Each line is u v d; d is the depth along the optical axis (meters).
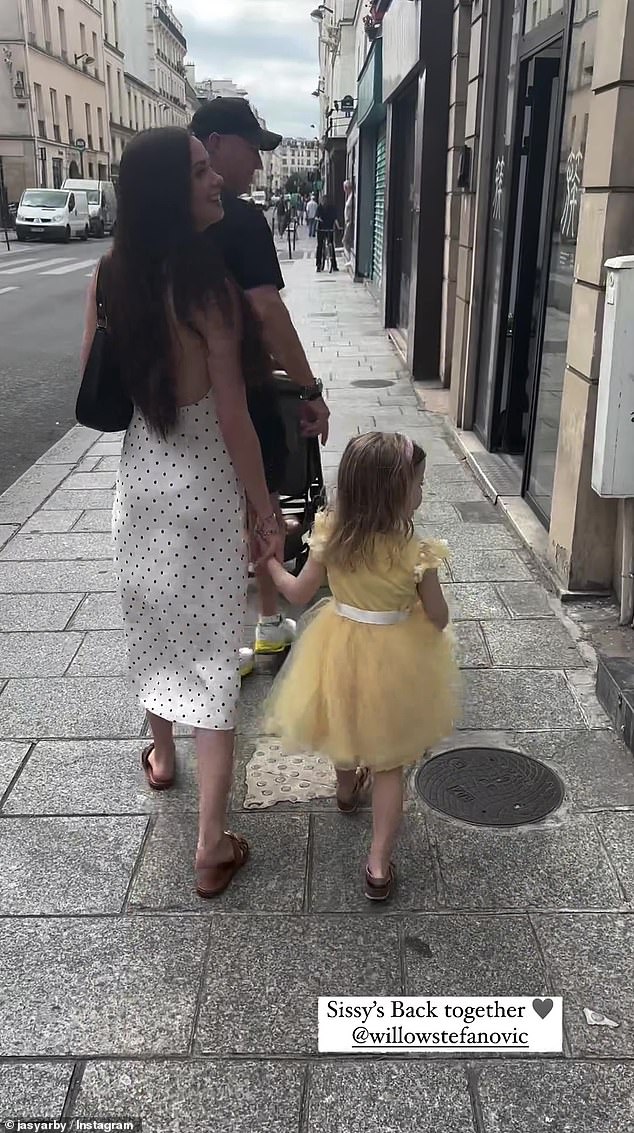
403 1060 2.08
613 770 3.13
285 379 3.94
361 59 21.73
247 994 2.27
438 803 2.97
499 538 5.24
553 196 4.95
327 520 2.55
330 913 2.52
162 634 2.56
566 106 4.67
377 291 17.28
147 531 2.50
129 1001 2.25
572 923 2.47
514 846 2.77
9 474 6.80
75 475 6.69
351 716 2.48
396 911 2.52
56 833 2.85
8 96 46.47
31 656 3.95
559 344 4.90
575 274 4.21
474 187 6.95
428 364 9.63
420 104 8.95
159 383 2.28
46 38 49.16
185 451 2.42
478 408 7.26
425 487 6.21
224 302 2.26
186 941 2.43
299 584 2.58
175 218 2.20
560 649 3.93
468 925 2.47
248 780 3.14
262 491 2.50
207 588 2.49
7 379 10.43
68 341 12.88
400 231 13.38
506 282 6.34
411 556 2.44
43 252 29.77
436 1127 1.93
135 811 2.95
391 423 8.00
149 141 2.18
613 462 3.70
